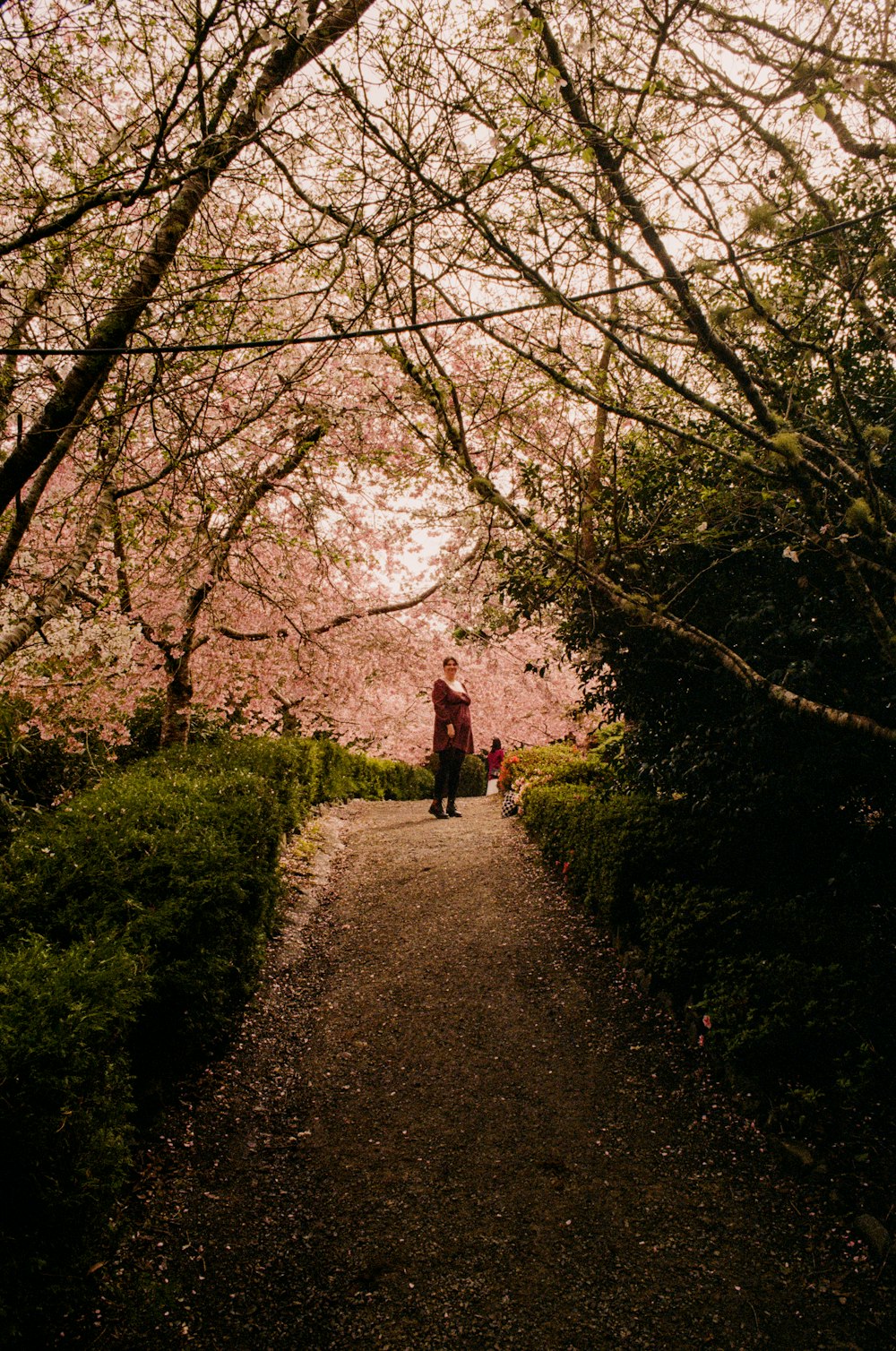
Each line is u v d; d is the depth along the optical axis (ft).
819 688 11.76
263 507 19.27
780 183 8.24
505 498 10.11
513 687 39.55
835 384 7.83
